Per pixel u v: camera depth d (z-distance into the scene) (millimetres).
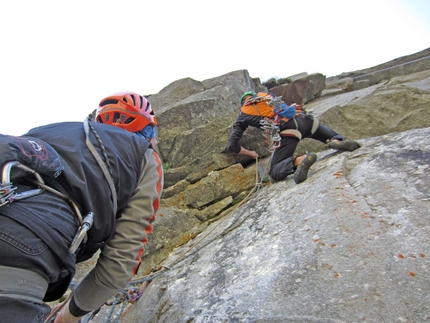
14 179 937
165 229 3748
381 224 1984
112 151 1210
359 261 1775
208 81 6324
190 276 2617
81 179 1081
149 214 1314
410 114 4465
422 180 2244
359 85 7703
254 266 2229
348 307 1536
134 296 2914
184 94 6074
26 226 918
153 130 1688
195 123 5277
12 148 921
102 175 1145
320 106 5688
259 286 1946
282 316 1613
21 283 901
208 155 4574
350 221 2123
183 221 3875
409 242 1764
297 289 1771
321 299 1638
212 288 2244
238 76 6270
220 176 4285
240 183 4246
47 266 967
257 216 3070
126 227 1269
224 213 3943
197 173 4508
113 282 1260
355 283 1648
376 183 2459
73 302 1354
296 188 3100
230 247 2756
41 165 980
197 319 1955
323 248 2002
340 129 4734
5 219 902
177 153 4910
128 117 1579
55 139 1165
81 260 1279
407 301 1453
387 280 1594
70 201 1068
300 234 2281
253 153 4359
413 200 2084
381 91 4906
